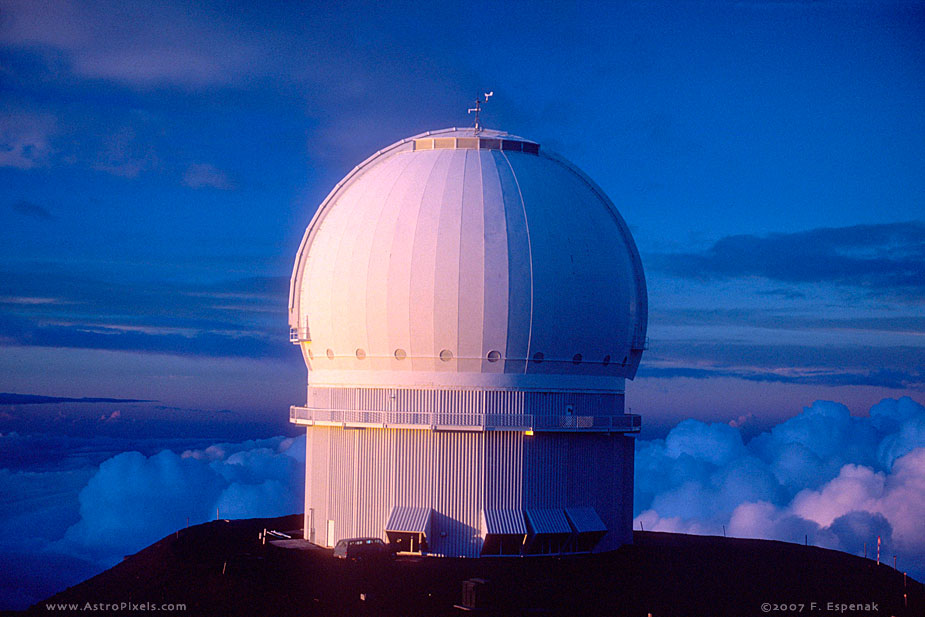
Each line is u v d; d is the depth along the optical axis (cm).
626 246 6062
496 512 5431
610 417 5712
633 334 5981
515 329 5438
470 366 5459
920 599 4903
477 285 5419
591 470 5709
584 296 5600
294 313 6075
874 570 5588
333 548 5703
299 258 6075
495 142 5966
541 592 4731
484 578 4959
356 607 4450
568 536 5556
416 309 5450
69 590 4944
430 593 4669
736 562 5656
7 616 4581
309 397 6056
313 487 5953
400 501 5531
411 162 5906
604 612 4438
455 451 5472
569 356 5588
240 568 5156
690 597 4753
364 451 5625
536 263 5484
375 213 5712
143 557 5662
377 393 5588
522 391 5478
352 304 5625
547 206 5675
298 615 4347
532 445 5500
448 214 5541
